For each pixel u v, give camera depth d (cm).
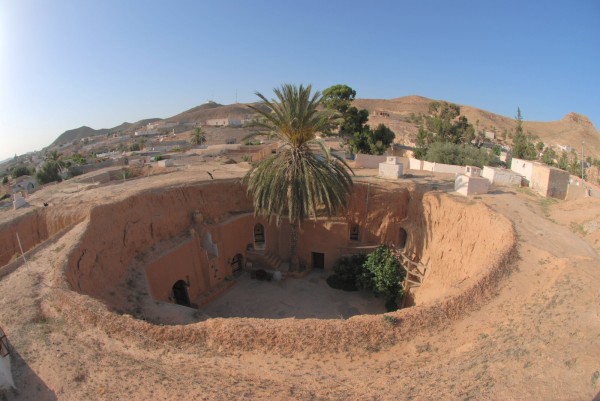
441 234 2388
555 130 12481
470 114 13900
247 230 2977
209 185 2834
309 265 2969
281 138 2445
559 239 1869
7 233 2233
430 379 1053
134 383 1076
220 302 2589
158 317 1730
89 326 1311
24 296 1477
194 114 17288
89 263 1844
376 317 1339
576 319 1172
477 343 1202
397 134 8162
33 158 14662
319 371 1160
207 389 1052
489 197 2505
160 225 2462
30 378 1089
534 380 952
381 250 2680
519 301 1391
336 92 4719
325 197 2438
